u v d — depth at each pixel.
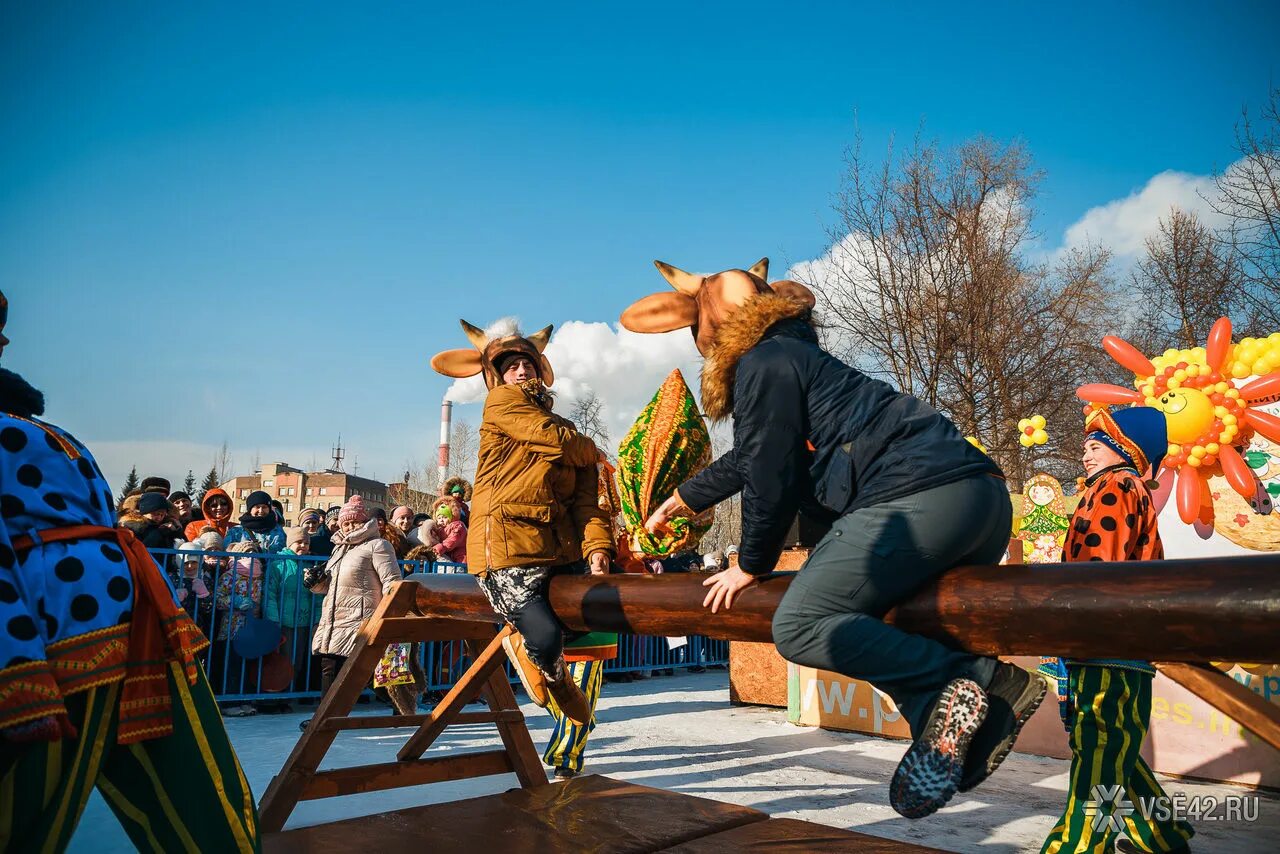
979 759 2.03
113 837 3.36
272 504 8.26
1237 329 17.88
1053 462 19.97
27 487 1.85
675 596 2.69
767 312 2.45
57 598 1.79
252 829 1.99
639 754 5.38
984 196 20.05
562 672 3.77
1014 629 2.06
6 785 1.67
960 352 19.47
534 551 3.07
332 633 6.37
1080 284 19.95
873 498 2.18
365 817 3.55
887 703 5.91
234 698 6.94
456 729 6.36
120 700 1.87
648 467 3.11
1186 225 19.06
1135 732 2.93
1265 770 4.30
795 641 2.22
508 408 3.14
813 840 3.26
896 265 19.72
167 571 6.77
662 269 3.15
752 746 5.64
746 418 2.29
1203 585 1.84
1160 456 3.37
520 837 3.27
